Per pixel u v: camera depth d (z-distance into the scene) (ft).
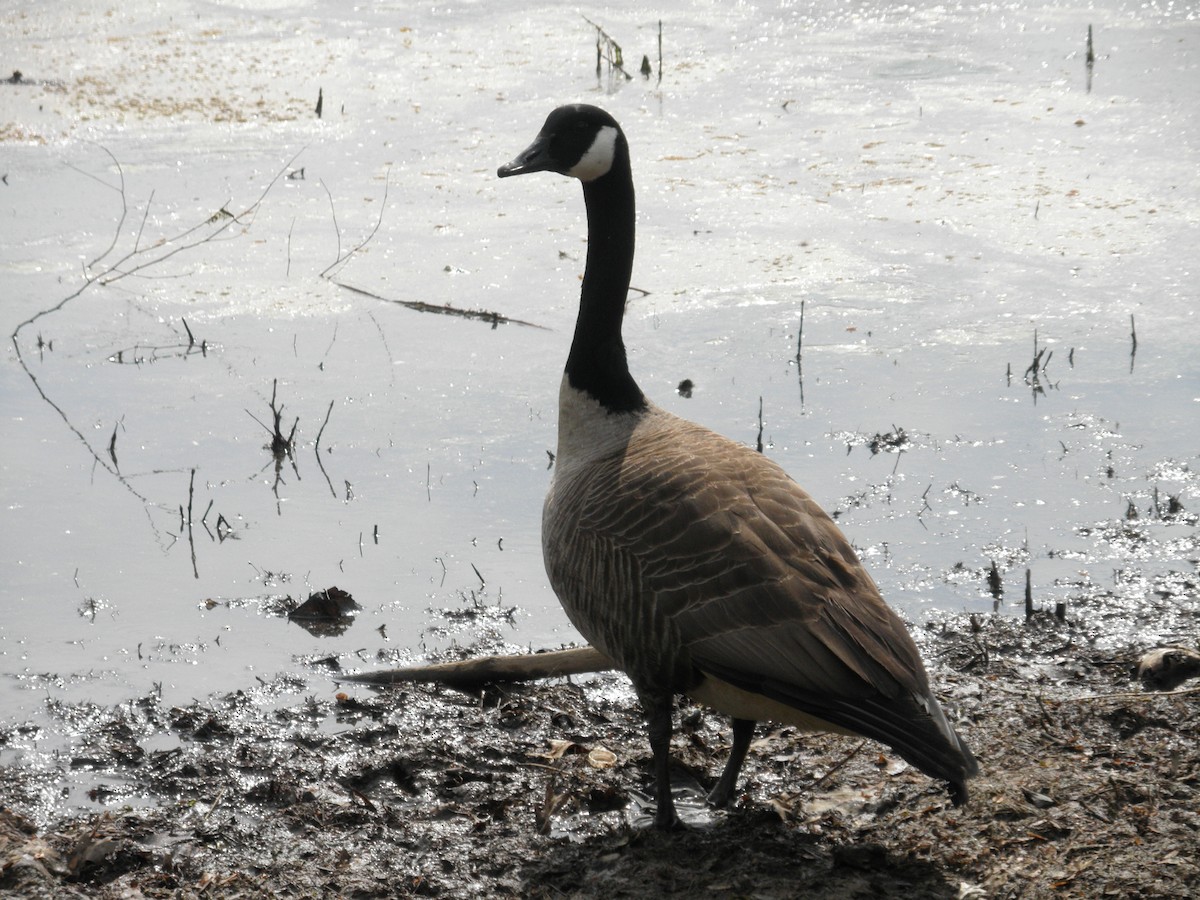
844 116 62.39
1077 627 28.99
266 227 50.85
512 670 27.45
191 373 40.86
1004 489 34.32
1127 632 28.76
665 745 21.95
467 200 53.42
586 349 24.81
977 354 41.52
